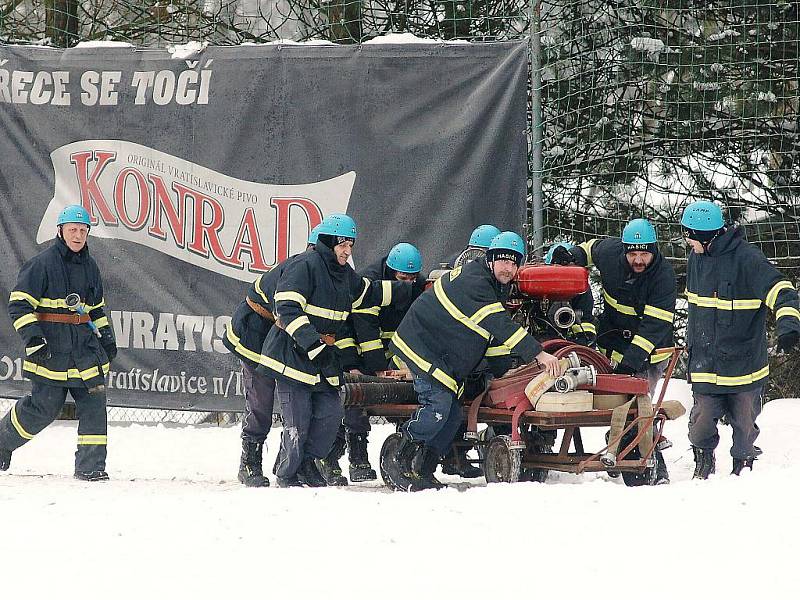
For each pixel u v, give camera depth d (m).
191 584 17.02
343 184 40.97
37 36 50.31
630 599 16.23
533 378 28.05
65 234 32.78
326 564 18.02
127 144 42.78
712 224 30.38
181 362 42.50
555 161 43.41
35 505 23.50
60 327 32.53
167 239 42.56
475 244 32.41
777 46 46.66
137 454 38.88
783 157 47.88
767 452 36.06
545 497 22.56
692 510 21.06
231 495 23.97
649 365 33.50
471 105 39.94
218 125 42.06
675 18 46.75
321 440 30.14
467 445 30.97
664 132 46.53
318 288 29.38
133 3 49.84
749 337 30.39
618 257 32.78
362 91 40.78
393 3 47.03
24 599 16.50
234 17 49.47
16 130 43.34
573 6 44.28
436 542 19.23
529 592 16.50
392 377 31.19
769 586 16.75
